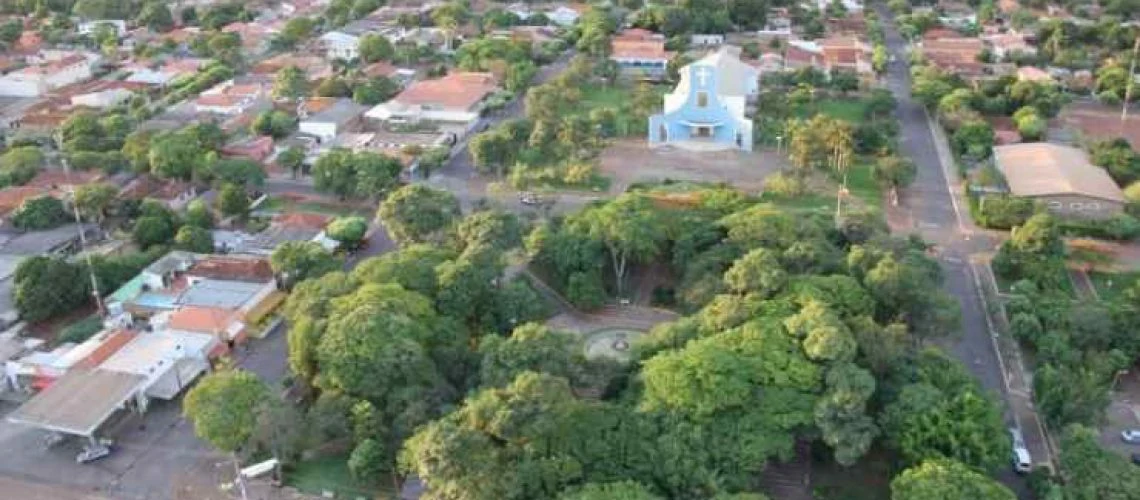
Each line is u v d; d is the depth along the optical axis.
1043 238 157.50
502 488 94.44
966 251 170.88
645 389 110.00
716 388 105.31
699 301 135.88
